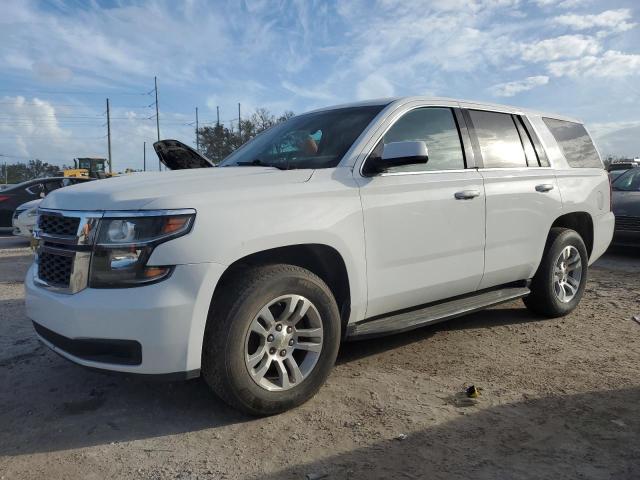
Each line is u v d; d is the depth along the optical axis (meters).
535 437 3.01
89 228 3.05
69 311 3.01
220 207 3.06
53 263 3.26
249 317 3.11
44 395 3.68
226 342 3.05
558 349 4.49
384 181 3.78
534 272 5.06
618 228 8.92
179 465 2.80
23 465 2.82
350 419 3.26
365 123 3.99
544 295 5.19
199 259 2.95
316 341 3.43
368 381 3.83
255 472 2.72
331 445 2.96
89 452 2.94
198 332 2.97
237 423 3.24
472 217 4.31
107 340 2.94
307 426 3.18
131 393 3.69
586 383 3.75
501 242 4.59
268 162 4.12
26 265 8.97
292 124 4.59
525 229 4.81
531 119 5.23
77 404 3.54
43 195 13.52
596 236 5.72
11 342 4.79
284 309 3.29
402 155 3.51
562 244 5.20
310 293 3.35
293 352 3.42
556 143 5.39
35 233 3.49
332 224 3.44
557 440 2.98
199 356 3.00
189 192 3.07
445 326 5.16
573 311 5.64
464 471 2.69
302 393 3.37
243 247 3.09
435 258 4.09
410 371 4.03
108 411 3.43
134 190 3.11
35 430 3.20
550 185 5.06
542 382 3.78
